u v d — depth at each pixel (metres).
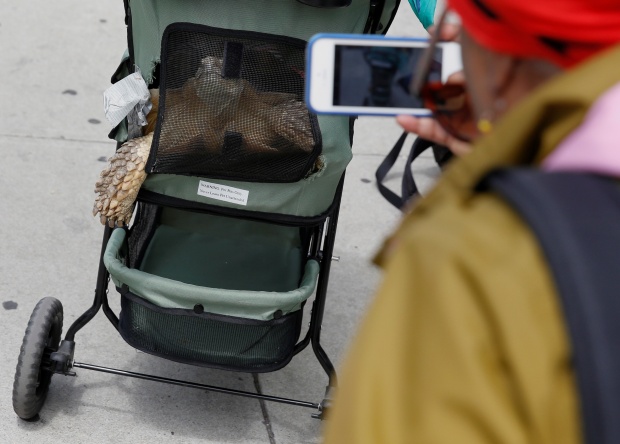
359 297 3.57
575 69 0.71
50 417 2.81
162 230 2.94
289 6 2.26
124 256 2.69
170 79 2.30
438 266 0.67
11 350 3.05
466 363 0.63
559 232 0.63
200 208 2.44
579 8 0.71
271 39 2.26
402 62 1.06
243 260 2.85
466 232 0.68
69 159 4.13
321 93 1.07
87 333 3.18
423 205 0.78
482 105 0.84
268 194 2.41
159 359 3.11
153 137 2.31
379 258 0.87
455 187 0.75
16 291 3.32
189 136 2.30
